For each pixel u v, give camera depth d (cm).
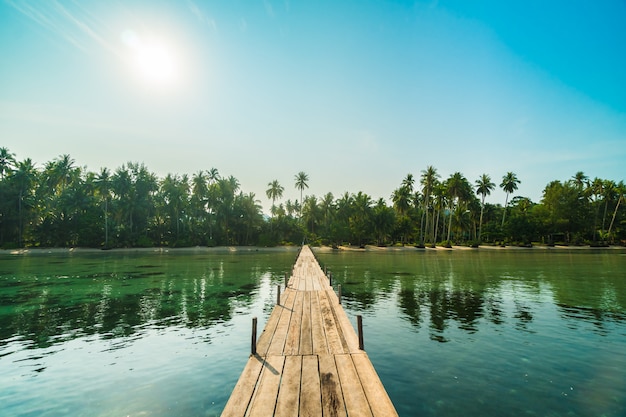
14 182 7319
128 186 8394
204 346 1350
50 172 8344
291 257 6194
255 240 9788
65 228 7738
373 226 8962
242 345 1361
